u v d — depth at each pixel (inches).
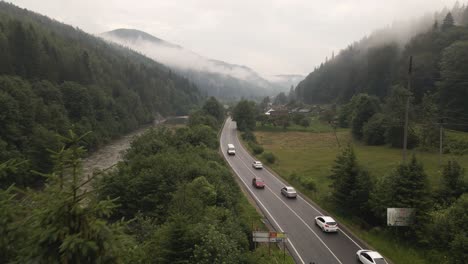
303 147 3373.5
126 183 1214.3
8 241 293.3
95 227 278.4
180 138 2361.0
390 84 5319.9
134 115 4805.6
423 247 983.0
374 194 1148.5
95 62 4963.1
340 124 4987.7
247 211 1337.4
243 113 4648.1
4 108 2106.3
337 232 1191.6
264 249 971.9
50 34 5007.4
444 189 1124.5
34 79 3176.7
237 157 2706.7
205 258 597.6
